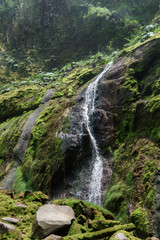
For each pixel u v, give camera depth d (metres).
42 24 18.61
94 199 4.64
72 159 5.54
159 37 6.17
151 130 4.49
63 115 6.89
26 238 2.74
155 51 6.04
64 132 6.18
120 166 4.71
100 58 10.89
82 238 2.78
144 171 3.93
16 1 20.59
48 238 2.59
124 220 3.62
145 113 4.89
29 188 5.81
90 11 15.77
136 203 3.64
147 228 3.06
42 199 4.39
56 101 8.49
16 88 12.36
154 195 3.35
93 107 6.61
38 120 7.81
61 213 3.20
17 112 10.03
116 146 5.33
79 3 17.16
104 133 5.74
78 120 6.40
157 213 3.12
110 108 6.08
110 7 15.73
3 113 10.45
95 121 6.07
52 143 6.23
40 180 5.68
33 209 3.72
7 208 3.69
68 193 5.04
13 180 6.54
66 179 5.34
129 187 4.05
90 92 7.34
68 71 12.39
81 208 3.53
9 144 8.16
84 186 5.04
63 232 2.95
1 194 4.64
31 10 18.97
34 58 16.73
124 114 5.61
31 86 11.77
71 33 16.62
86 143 5.71
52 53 16.61
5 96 11.20
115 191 4.25
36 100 9.80
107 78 7.05
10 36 18.95
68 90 8.77
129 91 5.87
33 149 6.88
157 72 5.54
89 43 15.05
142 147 4.42
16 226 3.16
